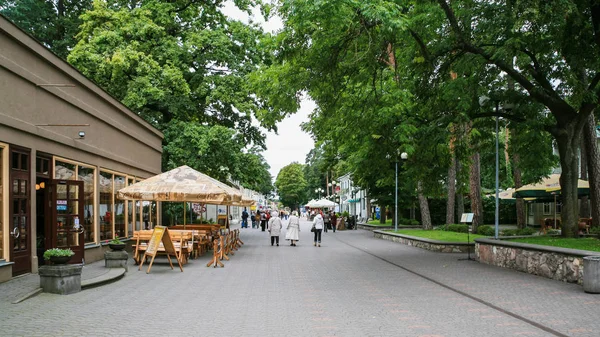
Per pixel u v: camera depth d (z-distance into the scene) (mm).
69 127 15250
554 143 23391
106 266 14438
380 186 34906
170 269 15125
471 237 23062
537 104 17375
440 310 8469
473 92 16875
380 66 16375
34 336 6859
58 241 14312
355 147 28078
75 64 27641
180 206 33719
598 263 9914
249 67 30781
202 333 7004
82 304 9242
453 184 30344
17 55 12219
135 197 17516
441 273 13469
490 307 8695
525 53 15914
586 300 9211
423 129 17719
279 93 15695
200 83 30156
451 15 15500
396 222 30438
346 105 18172
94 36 28109
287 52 14531
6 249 11547
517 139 18797
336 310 8562
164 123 30422
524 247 13359
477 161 25922
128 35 28875
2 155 11555
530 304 8906
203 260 17797
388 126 18844
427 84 17734
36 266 12930
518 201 29812
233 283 11992
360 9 12258
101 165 17812
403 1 14539
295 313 8344
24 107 12523
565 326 7199
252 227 51344
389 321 7672
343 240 29312
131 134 21531
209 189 17594
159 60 28609
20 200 12320
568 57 15531
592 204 20531
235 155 29609
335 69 15219
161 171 30344
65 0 38312
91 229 16828
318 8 11727
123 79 28672
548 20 13117
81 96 16219
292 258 18328
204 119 33188
